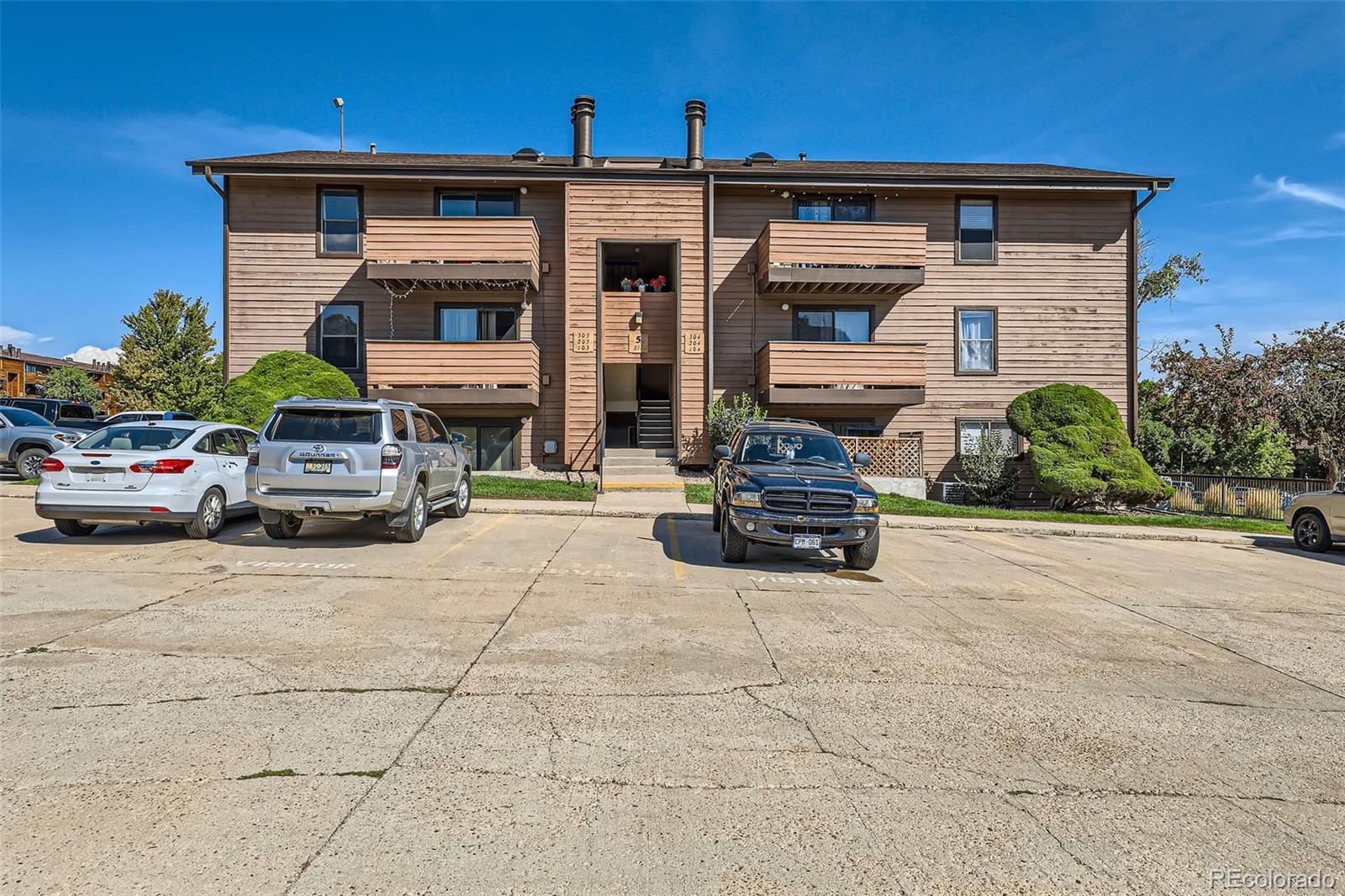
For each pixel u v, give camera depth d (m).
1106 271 19.83
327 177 18.30
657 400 20.98
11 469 18.25
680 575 8.20
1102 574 9.43
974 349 19.73
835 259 18.23
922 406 19.56
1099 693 4.86
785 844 2.92
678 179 18.88
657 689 4.61
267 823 2.95
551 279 19.17
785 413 19.16
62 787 3.19
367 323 18.78
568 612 6.43
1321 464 27.94
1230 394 24.84
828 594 7.51
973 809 3.25
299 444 8.93
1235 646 6.16
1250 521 16.77
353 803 3.13
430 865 2.70
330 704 4.21
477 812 3.08
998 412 19.66
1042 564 10.01
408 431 9.89
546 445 18.72
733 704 4.41
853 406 19.16
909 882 2.70
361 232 18.84
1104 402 17.92
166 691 4.34
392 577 7.59
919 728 4.15
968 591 7.98
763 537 8.48
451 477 11.49
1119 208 19.86
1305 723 4.45
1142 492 16.89
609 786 3.35
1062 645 5.99
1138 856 2.93
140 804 3.06
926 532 13.13
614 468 18.16
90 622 5.73
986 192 19.61
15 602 6.32
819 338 19.55
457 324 19.08
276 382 16.59
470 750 3.66
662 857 2.80
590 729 3.97
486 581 7.58
